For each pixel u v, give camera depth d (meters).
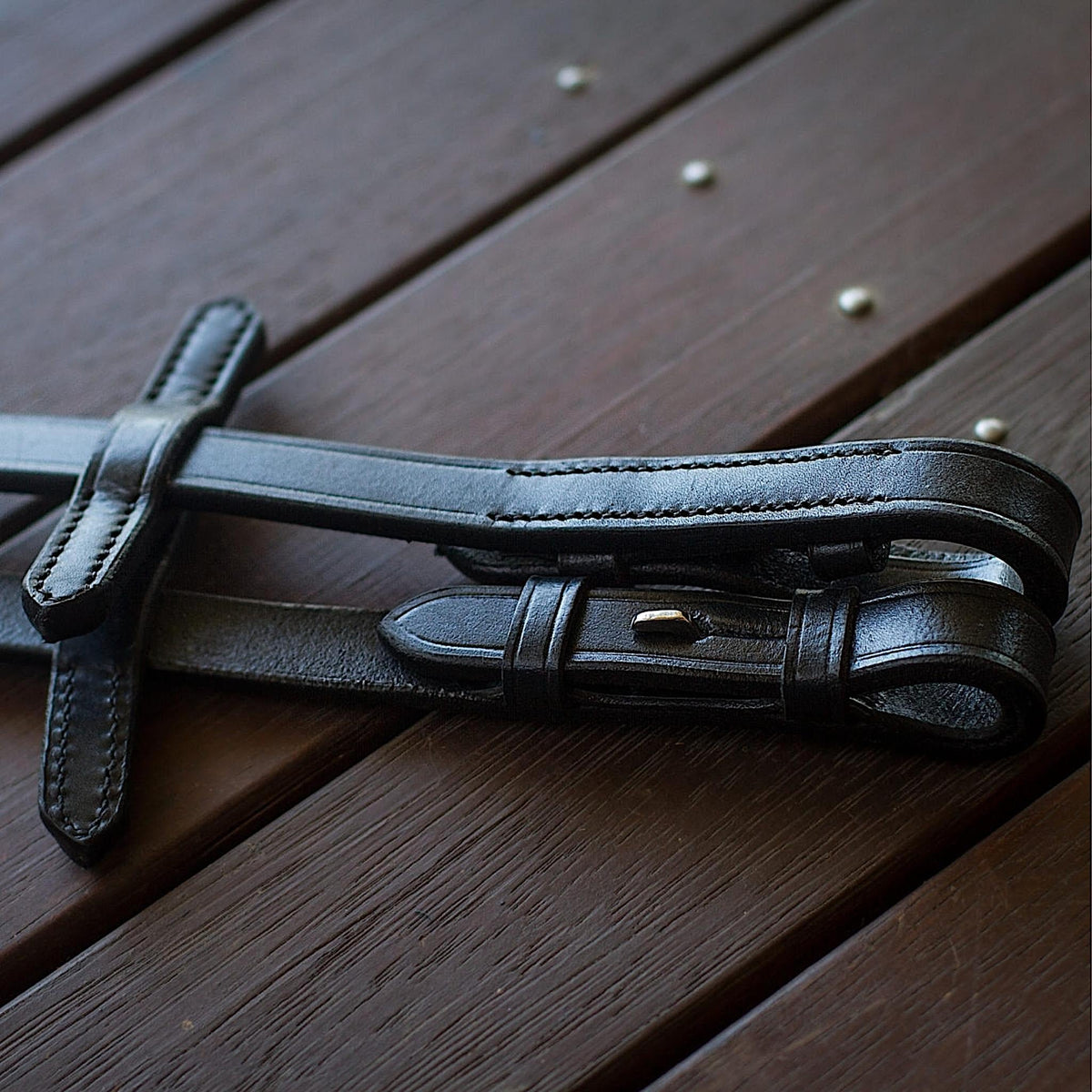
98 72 0.59
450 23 0.59
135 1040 0.44
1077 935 0.44
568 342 0.52
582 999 0.44
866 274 0.52
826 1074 0.43
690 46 0.58
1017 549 0.43
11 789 0.47
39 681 0.48
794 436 0.50
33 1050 0.44
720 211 0.54
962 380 0.50
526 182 0.56
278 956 0.45
